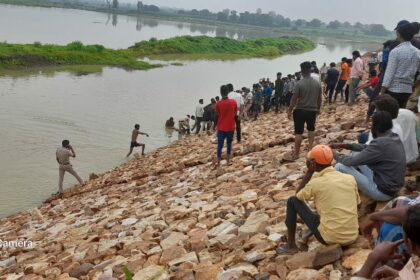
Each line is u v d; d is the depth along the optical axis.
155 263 6.58
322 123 14.80
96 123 24.36
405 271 3.09
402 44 7.78
